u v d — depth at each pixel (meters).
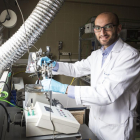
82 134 1.03
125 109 1.28
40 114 0.93
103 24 1.24
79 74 1.70
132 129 1.30
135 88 1.30
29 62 1.24
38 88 1.15
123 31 2.87
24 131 0.98
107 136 1.31
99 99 1.05
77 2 3.79
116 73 1.12
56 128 0.95
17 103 1.58
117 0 3.92
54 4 0.98
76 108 1.64
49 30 3.74
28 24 1.00
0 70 1.13
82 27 3.40
